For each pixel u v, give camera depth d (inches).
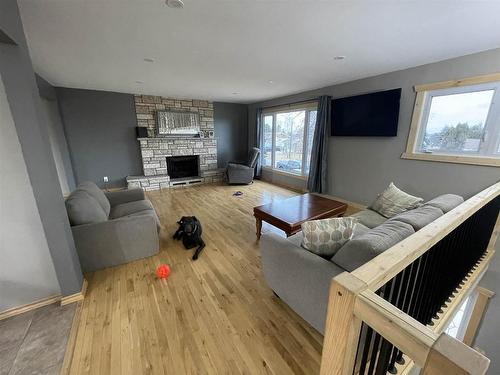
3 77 50.9
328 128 167.3
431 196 121.0
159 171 217.9
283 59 107.5
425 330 19.7
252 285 78.0
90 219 83.1
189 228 101.7
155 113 210.7
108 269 86.1
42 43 88.0
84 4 62.7
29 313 63.9
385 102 130.8
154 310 66.6
